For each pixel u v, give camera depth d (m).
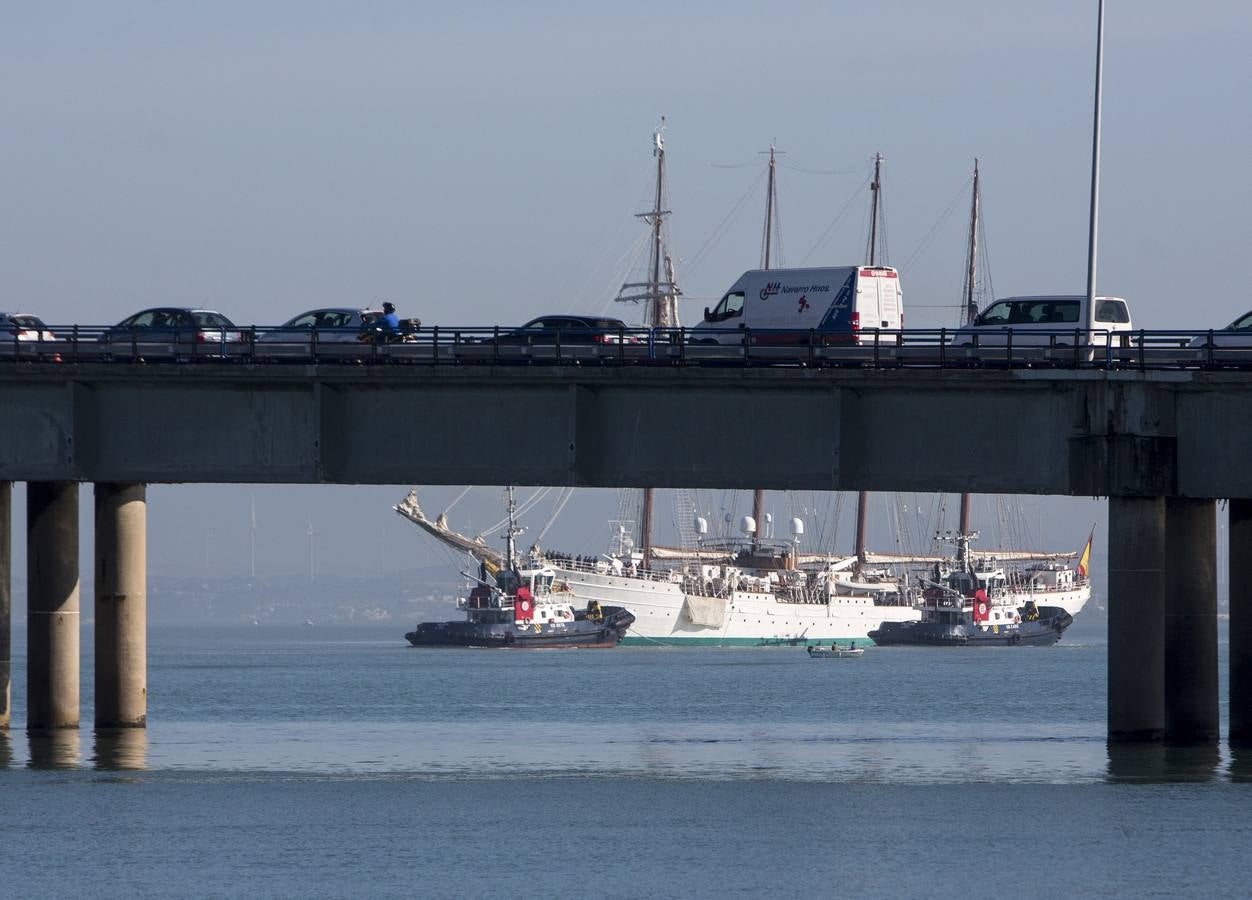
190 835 186.25
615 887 160.88
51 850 178.38
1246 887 157.50
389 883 163.00
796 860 171.75
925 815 195.62
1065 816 191.62
